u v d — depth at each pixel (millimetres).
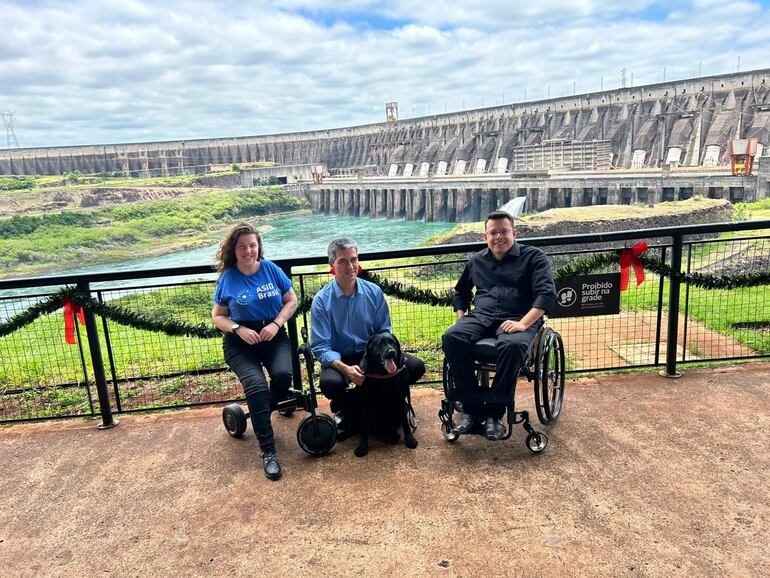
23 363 8391
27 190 117562
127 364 7879
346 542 3166
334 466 4031
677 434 4230
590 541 3053
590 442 4176
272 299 4328
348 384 4199
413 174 118750
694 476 3646
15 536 3449
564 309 5250
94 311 4805
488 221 4195
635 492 3496
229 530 3365
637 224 34688
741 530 3086
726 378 5293
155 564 3104
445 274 6555
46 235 78438
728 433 4207
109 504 3750
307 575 2918
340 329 4262
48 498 3873
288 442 4488
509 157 97875
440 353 6988
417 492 3629
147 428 4938
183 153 160625
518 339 3775
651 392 5059
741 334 7250
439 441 4328
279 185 113562
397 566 2938
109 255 70625
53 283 4812
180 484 3947
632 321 8352
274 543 3211
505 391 3828
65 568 3115
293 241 71188
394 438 4344
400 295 5133
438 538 3150
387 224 83625
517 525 3225
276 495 3709
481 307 4242
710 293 10062
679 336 7391
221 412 5195
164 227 85750
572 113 97000
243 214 102250
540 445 4023
